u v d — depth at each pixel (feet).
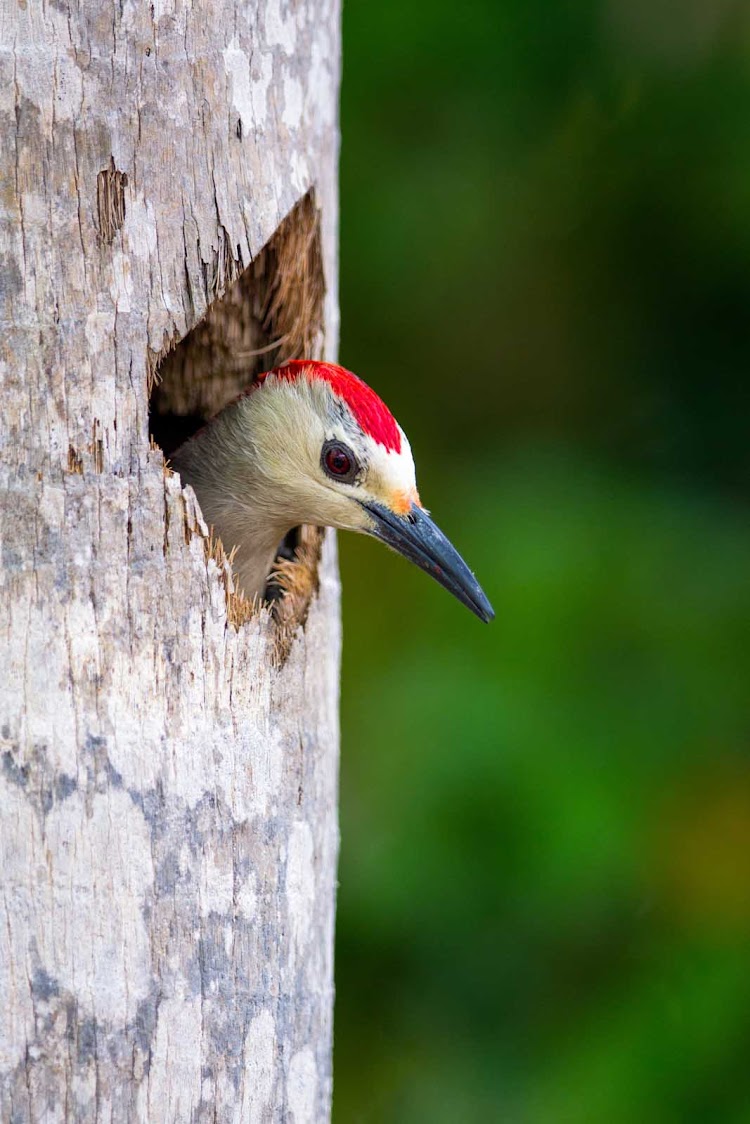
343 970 36.86
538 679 36.96
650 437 43.11
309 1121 21.91
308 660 22.52
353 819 35.76
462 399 43.09
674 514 40.52
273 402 26.45
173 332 20.77
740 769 37.09
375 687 37.29
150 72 20.36
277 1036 21.12
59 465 19.67
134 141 20.27
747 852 36.83
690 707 37.32
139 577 20.03
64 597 19.57
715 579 38.88
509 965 36.58
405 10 39.52
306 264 24.56
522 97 40.83
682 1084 34.88
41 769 19.22
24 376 19.60
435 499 40.27
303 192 22.85
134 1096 19.53
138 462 20.13
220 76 21.06
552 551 38.47
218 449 26.99
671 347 43.09
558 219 42.11
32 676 19.33
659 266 42.55
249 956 20.72
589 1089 34.86
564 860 35.29
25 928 19.03
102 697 19.63
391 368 42.73
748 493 42.19
